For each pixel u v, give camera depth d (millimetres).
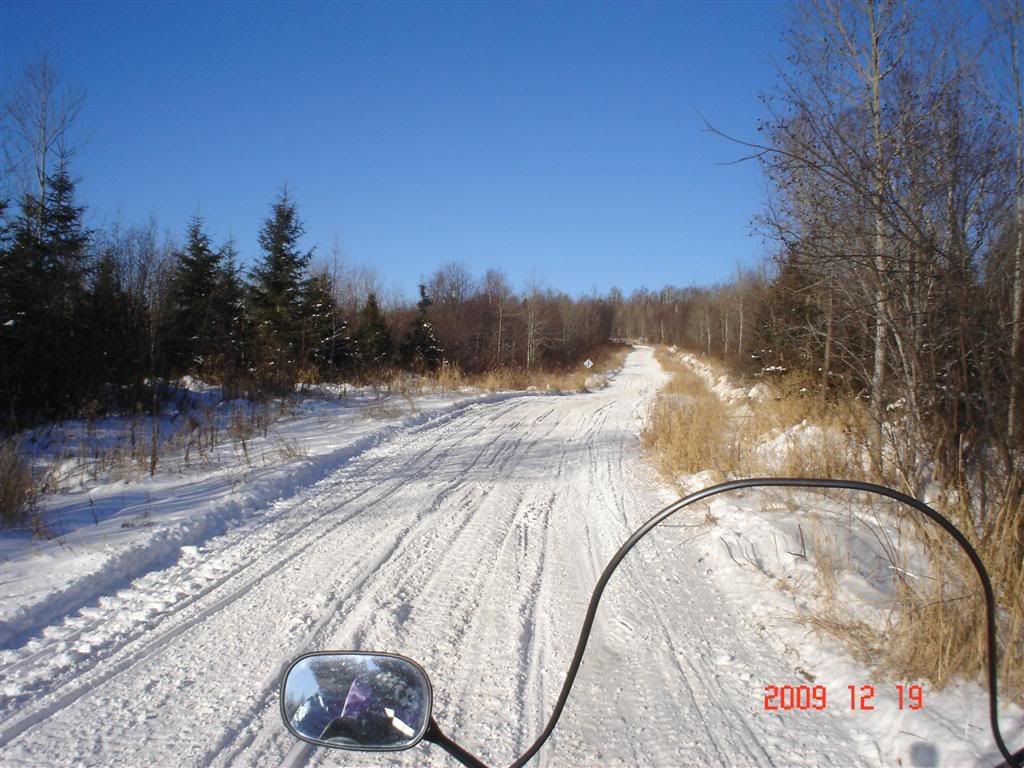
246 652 4633
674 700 4031
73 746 3520
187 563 6535
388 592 5758
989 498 4777
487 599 5629
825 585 4992
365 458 12180
